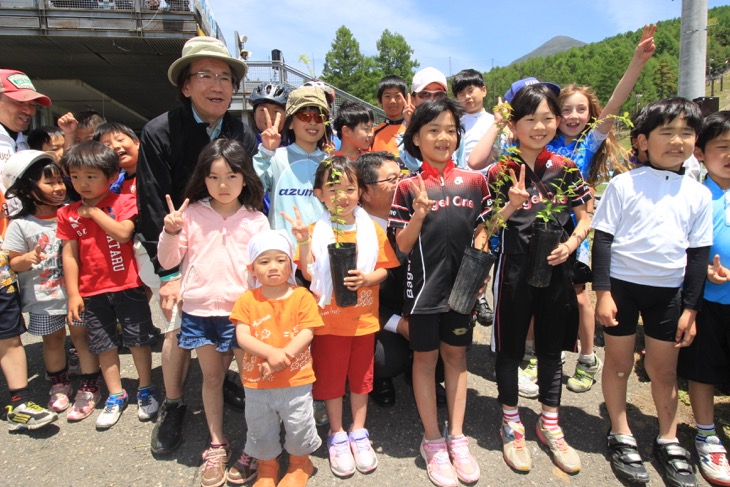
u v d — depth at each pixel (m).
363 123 3.52
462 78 4.24
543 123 2.51
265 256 2.28
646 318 2.60
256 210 2.67
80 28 9.20
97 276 2.88
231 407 3.06
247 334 2.28
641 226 2.51
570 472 2.48
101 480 2.42
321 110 2.89
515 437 2.58
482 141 3.21
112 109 16.00
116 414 2.92
